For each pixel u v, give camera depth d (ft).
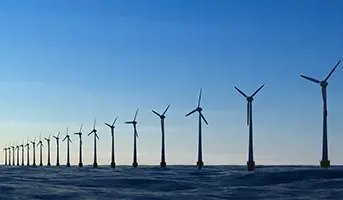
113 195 163.43
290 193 169.27
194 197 158.30
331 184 192.44
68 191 172.24
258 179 229.45
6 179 248.52
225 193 171.94
